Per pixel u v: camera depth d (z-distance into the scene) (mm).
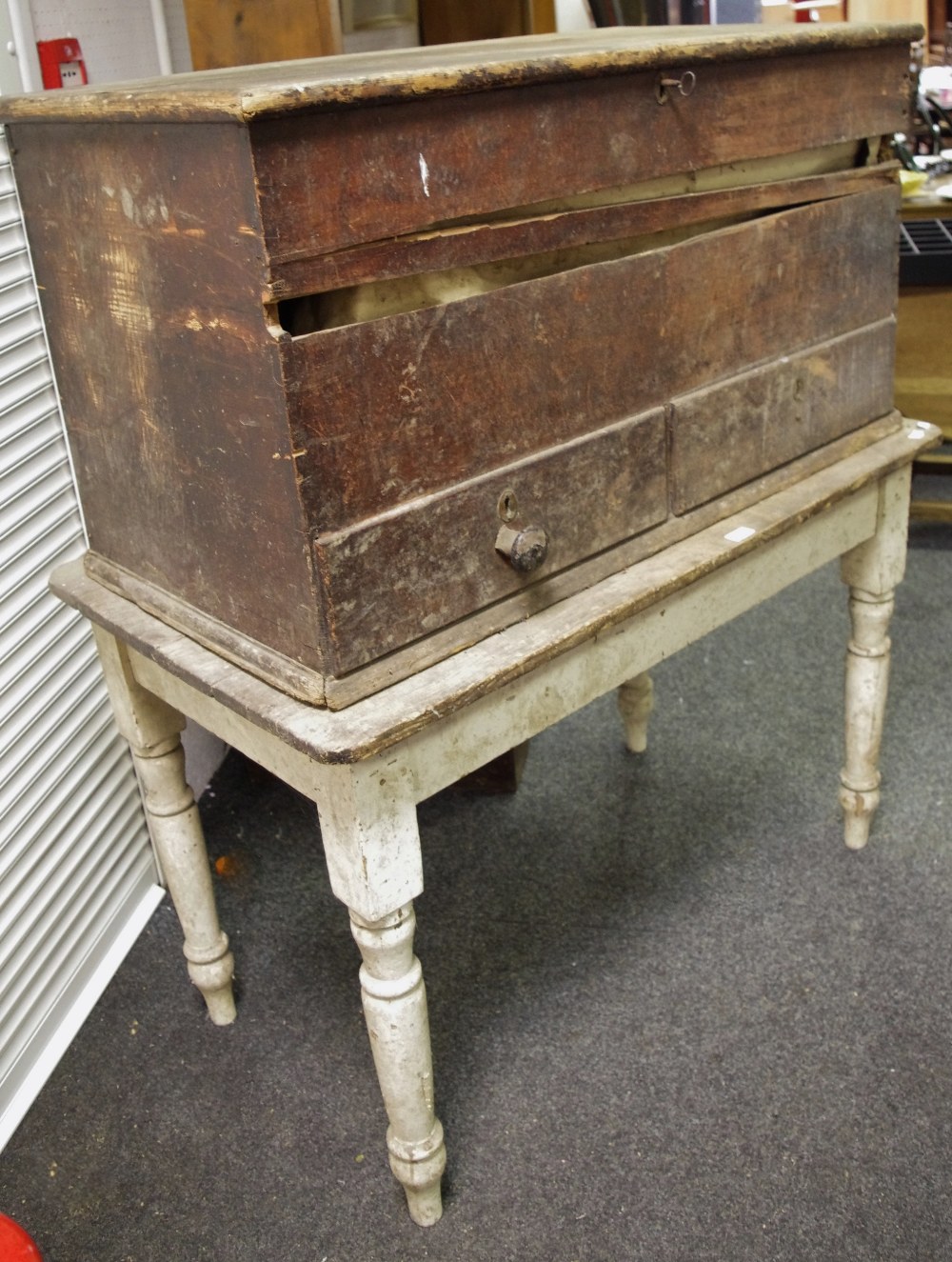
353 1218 1293
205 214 894
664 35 1301
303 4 1593
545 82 984
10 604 1409
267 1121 1416
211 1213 1310
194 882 1457
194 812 1433
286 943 1690
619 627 1204
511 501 1067
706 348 1224
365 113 883
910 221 2693
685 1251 1227
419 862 1088
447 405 999
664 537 1235
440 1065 1462
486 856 1823
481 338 1006
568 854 1814
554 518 1115
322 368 903
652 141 1102
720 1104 1385
